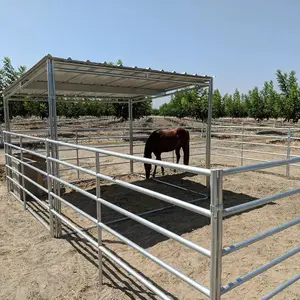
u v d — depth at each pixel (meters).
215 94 25.30
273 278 2.53
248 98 24.23
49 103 3.39
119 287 2.42
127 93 5.80
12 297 2.32
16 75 14.90
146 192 1.88
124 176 6.99
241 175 6.91
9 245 3.26
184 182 6.30
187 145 6.87
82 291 2.37
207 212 1.46
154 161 1.80
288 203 4.65
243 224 3.79
